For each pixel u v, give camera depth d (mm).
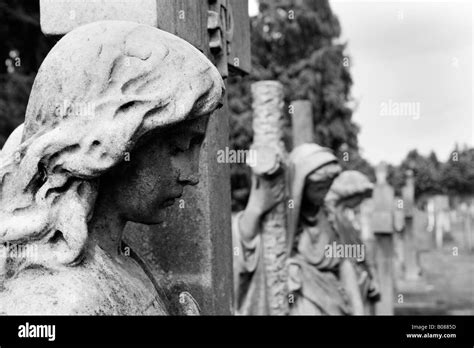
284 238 5523
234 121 18547
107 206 2107
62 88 1971
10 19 11211
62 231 1937
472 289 16578
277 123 5375
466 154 37531
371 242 8875
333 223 6547
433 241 26016
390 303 8367
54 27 2543
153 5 2451
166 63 1991
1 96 10984
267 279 5531
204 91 2002
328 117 22422
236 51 3520
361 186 6676
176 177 2123
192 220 2836
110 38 2008
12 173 1965
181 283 2803
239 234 5531
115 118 1939
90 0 2504
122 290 2035
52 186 1946
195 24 2840
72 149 1935
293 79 21484
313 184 5582
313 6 22188
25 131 2035
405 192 16375
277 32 21406
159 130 1991
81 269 1967
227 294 3100
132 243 2838
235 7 3504
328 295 5695
